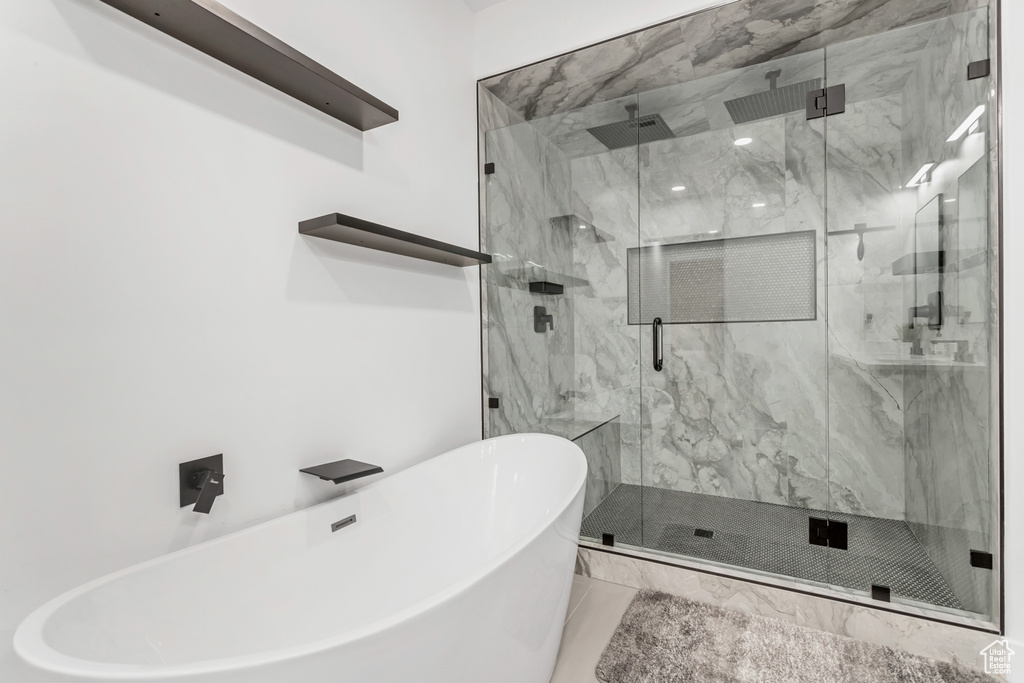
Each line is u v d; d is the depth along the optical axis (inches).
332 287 69.6
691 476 90.6
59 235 42.1
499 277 106.0
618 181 97.6
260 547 54.1
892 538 75.2
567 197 101.3
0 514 38.5
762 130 85.2
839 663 65.1
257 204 59.2
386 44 80.1
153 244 48.8
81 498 43.3
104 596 41.2
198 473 52.1
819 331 81.8
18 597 39.4
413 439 84.9
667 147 93.5
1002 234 64.3
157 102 49.4
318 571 59.4
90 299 44.1
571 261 101.0
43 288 41.0
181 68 51.6
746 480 86.2
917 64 72.9
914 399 74.6
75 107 43.2
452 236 96.8
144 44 48.4
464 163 101.2
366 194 75.9
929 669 64.0
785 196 83.9
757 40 87.4
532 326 103.9
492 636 44.6
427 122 89.9
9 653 38.9
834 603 73.4
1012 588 63.8
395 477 73.2
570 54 94.3
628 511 93.7
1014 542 63.8
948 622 67.1
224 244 55.5
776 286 85.0
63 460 42.2
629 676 62.1
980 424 67.7
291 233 63.6
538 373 103.3
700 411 90.6
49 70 41.6
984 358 67.2
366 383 75.1
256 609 52.3
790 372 84.0
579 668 63.9
